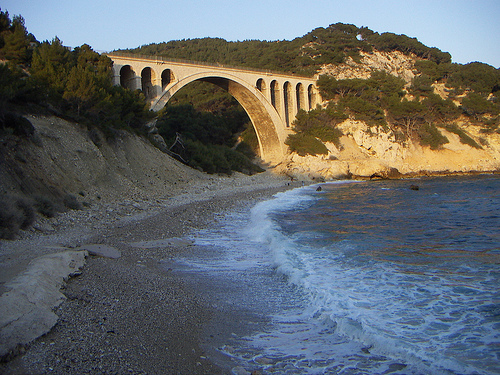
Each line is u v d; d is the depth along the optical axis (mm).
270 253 13258
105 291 8609
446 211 24859
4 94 18500
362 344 6551
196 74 49906
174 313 7750
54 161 21078
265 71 61531
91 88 27750
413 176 64688
